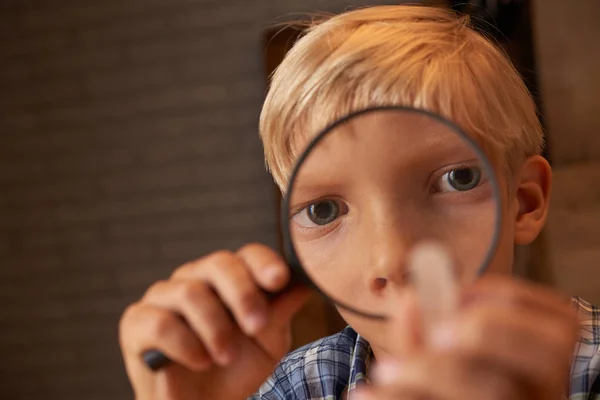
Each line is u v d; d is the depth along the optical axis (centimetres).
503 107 41
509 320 26
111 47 135
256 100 130
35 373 138
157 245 134
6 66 138
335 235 34
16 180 138
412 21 45
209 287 33
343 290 33
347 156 34
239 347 35
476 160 33
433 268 26
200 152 133
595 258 83
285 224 33
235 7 131
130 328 34
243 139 131
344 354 49
